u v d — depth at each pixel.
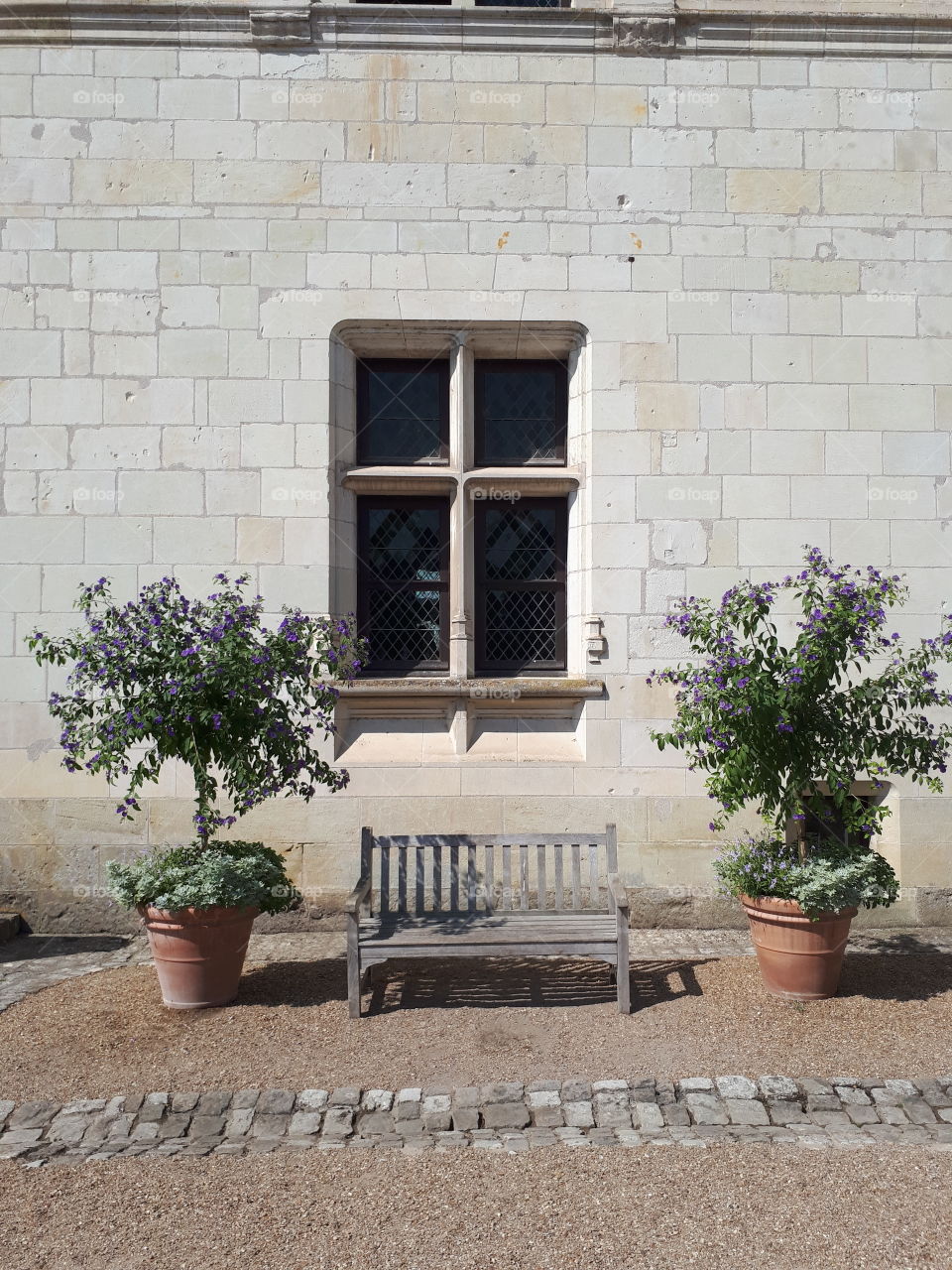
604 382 6.24
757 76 6.34
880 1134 3.46
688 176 6.30
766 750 4.64
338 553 6.31
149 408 6.14
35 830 6.07
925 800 6.23
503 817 6.13
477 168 6.27
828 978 4.68
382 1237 2.84
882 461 6.27
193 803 6.09
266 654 4.54
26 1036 4.28
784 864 4.68
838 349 6.29
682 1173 3.18
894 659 6.08
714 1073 3.86
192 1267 2.71
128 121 6.21
